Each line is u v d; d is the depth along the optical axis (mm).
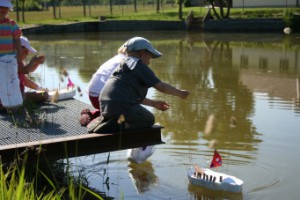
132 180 4895
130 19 32219
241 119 7109
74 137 4520
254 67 13102
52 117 5434
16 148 4254
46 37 26344
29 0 44750
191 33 27938
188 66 13203
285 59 14938
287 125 6754
